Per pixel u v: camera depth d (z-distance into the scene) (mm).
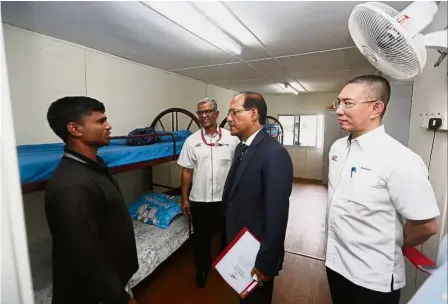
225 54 2611
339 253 1012
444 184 1004
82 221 852
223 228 1351
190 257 2561
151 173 3160
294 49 2439
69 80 2209
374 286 901
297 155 6430
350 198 944
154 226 2338
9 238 451
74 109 958
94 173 982
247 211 1164
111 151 1598
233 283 1197
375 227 897
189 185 2162
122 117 2789
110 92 2625
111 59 2615
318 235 3104
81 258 846
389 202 876
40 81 1985
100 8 1555
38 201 1614
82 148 1008
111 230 1020
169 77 3518
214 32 1978
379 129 931
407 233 887
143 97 3068
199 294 1997
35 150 1601
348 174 974
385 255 893
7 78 432
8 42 1772
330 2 1502
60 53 2127
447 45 813
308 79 4074
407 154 847
